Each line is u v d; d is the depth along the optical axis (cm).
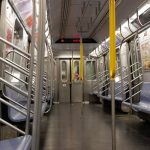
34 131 113
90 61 1054
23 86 378
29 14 405
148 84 476
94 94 995
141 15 483
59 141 345
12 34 321
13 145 124
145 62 522
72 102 1065
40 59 112
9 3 294
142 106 394
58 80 1062
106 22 629
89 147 312
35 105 112
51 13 540
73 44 881
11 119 242
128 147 309
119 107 675
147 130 426
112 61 206
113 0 210
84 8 537
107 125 475
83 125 478
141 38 536
